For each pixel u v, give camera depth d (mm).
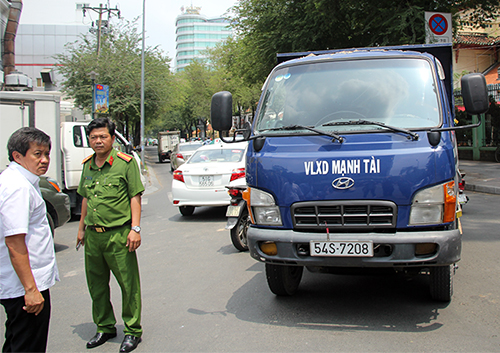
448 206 3750
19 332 2994
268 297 4914
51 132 10133
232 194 7027
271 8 19172
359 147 3910
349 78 4508
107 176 3830
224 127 4340
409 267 4062
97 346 3924
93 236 3842
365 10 16281
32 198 2939
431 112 4086
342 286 5203
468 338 3662
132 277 3875
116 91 30750
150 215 11383
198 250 7348
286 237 3959
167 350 3730
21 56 53031
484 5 15891
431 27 12242
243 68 23953
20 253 2812
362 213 3834
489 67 32219
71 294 5438
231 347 3713
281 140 4203
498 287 4887
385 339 3705
